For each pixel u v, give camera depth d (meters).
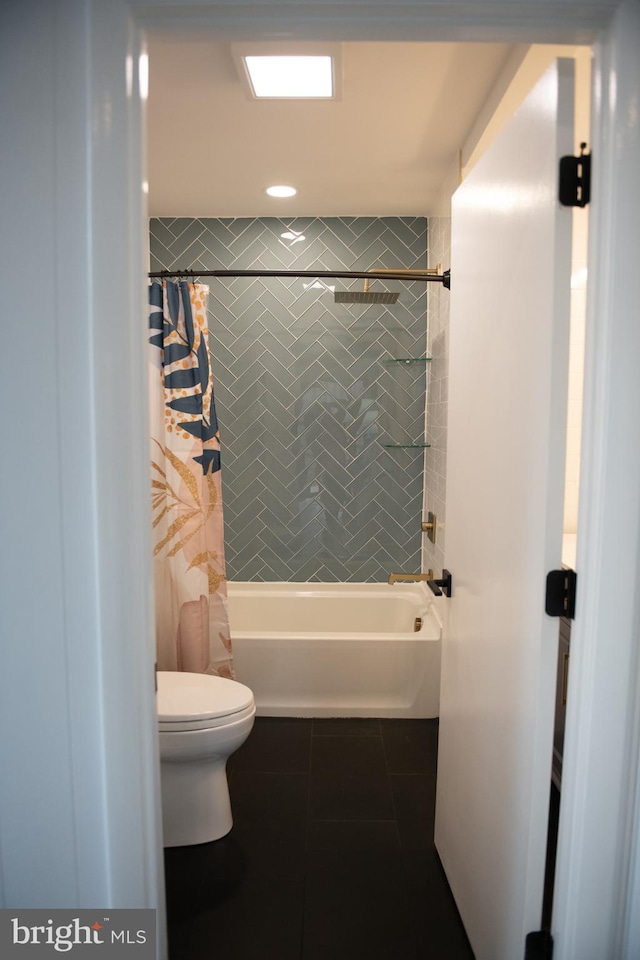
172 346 2.58
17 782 1.20
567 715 1.20
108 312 1.10
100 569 1.13
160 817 1.26
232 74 2.00
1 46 1.08
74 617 1.16
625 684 1.13
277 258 3.53
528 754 1.26
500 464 1.45
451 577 1.89
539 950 1.28
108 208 1.09
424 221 3.49
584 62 1.68
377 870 1.95
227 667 2.81
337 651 2.95
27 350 1.12
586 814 1.17
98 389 1.10
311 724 2.91
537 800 1.25
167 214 3.47
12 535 1.15
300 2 1.06
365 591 3.63
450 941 1.68
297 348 3.58
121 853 1.19
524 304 1.29
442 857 1.95
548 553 1.19
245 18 1.10
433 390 3.36
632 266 1.06
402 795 2.35
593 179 1.09
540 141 1.20
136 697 1.17
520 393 1.32
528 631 1.27
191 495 2.62
